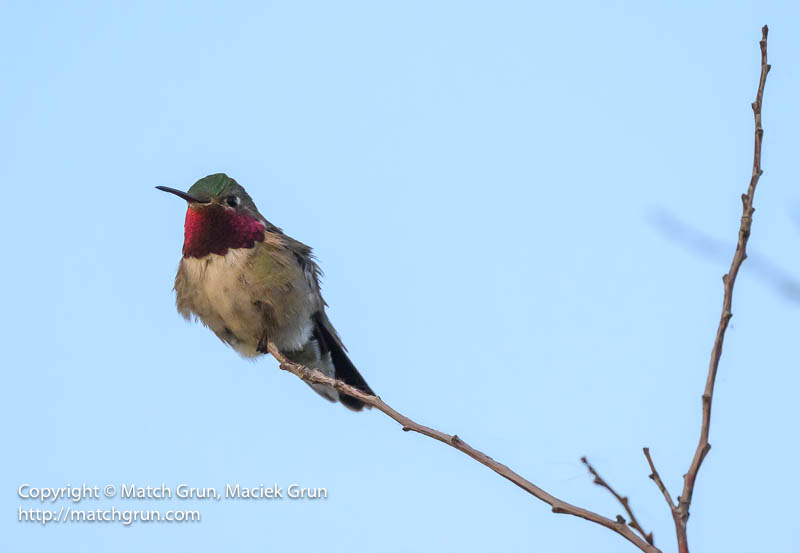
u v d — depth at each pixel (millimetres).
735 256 5773
